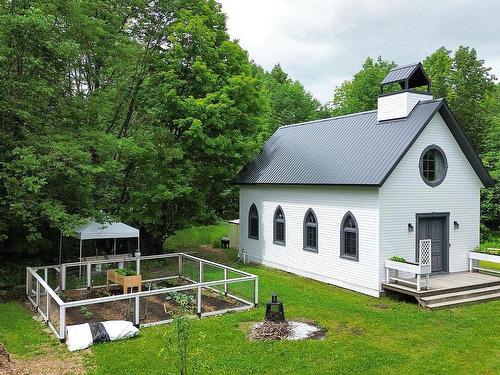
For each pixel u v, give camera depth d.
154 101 24.22
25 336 12.53
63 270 17.62
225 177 26.38
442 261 19.12
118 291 17.97
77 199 18.45
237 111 24.27
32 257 20.66
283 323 12.94
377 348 11.60
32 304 15.70
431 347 11.78
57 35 18.02
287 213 21.86
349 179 17.77
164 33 24.80
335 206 18.88
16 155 16.91
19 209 16.23
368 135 19.72
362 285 17.53
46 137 17.28
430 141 18.47
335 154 20.27
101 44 21.41
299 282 19.53
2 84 16.70
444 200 18.92
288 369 10.32
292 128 26.33
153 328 13.18
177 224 25.84
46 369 10.34
